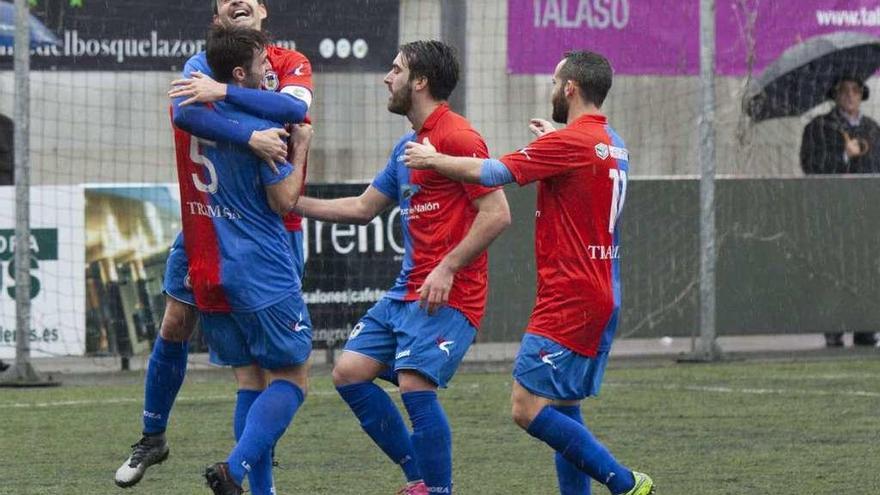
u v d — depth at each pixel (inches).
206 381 1501.0
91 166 1782.7
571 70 797.9
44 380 1477.6
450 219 792.9
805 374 1529.3
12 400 1348.4
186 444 1103.0
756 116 1844.2
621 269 1662.2
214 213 753.0
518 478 961.5
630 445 1087.0
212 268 756.6
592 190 771.4
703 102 1630.2
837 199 1721.2
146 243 1556.3
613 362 1653.5
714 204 1658.5
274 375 782.5
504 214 773.3
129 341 1553.9
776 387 1421.0
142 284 1555.1
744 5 1831.9
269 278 760.3
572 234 773.3
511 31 1803.6
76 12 1748.3
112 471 987.9
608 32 1825.8
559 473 810.8
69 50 1749.5
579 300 772.0
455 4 1764.3
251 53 757.3
